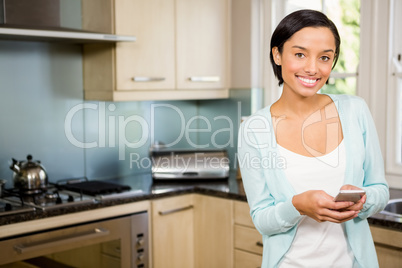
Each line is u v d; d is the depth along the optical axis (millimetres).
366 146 1271
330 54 1178
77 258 2189
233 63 3078
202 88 2938
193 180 2816
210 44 2951
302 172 1259
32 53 2613
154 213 2477
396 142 2510
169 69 2768
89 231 2219
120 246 2352
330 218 1121
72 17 2555
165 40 2734
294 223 1215
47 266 2098
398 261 1851
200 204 2609
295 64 1185
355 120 1267
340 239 1270
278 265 1302
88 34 2289
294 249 1283
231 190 2500
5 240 1978
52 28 2270
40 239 2074
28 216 2039
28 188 2381
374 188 1222
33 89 2631
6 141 2551
